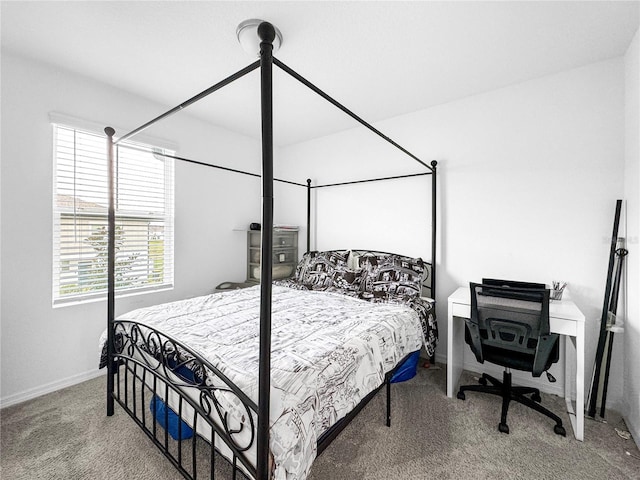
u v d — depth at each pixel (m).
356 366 1.36
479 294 1.86
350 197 3.26
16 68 1.94
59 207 2.17
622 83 1.93
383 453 1.52
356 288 2.65
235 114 2.93
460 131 2.56
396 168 2.94
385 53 1.91
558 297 2.06
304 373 1.12
